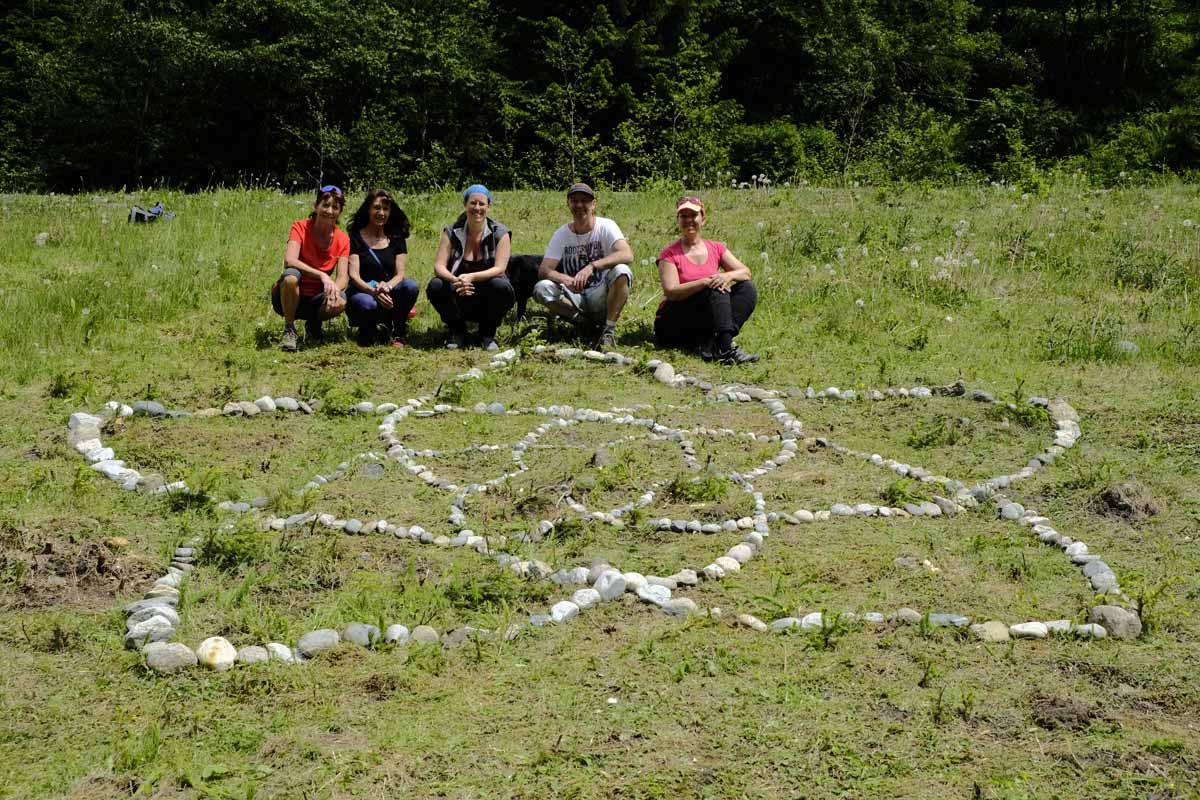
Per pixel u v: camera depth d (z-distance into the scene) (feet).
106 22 81.05
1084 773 11.12
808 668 13.12
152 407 22.08
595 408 23.35
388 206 27.71
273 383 24.25
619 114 84.58
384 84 84.07
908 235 38.96
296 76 81.25
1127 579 15.08
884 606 14.79
